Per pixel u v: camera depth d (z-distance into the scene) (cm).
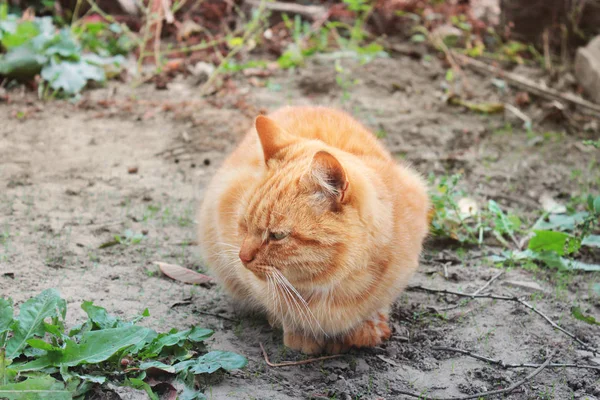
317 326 171
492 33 311
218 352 168
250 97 258
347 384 169
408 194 176
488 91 274
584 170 227
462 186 219
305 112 185
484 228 204
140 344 166
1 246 190
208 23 311
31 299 167
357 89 269
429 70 288
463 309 185
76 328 168
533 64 298
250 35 299
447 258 198
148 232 198
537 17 304
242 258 166
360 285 168
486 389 170
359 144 180
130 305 180
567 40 301
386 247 169
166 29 304
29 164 216
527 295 188
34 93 248
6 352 163
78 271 186
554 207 210
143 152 224
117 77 267
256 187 168
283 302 171
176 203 208
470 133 242
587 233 191
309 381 170
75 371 163
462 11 334
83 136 228
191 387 164
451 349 176
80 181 212
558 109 251
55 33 264
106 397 161
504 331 181
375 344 177
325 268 166
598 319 183
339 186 164
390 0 324
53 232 195
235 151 186
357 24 302
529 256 196
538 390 170
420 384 170
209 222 181
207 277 188
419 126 244
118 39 283
